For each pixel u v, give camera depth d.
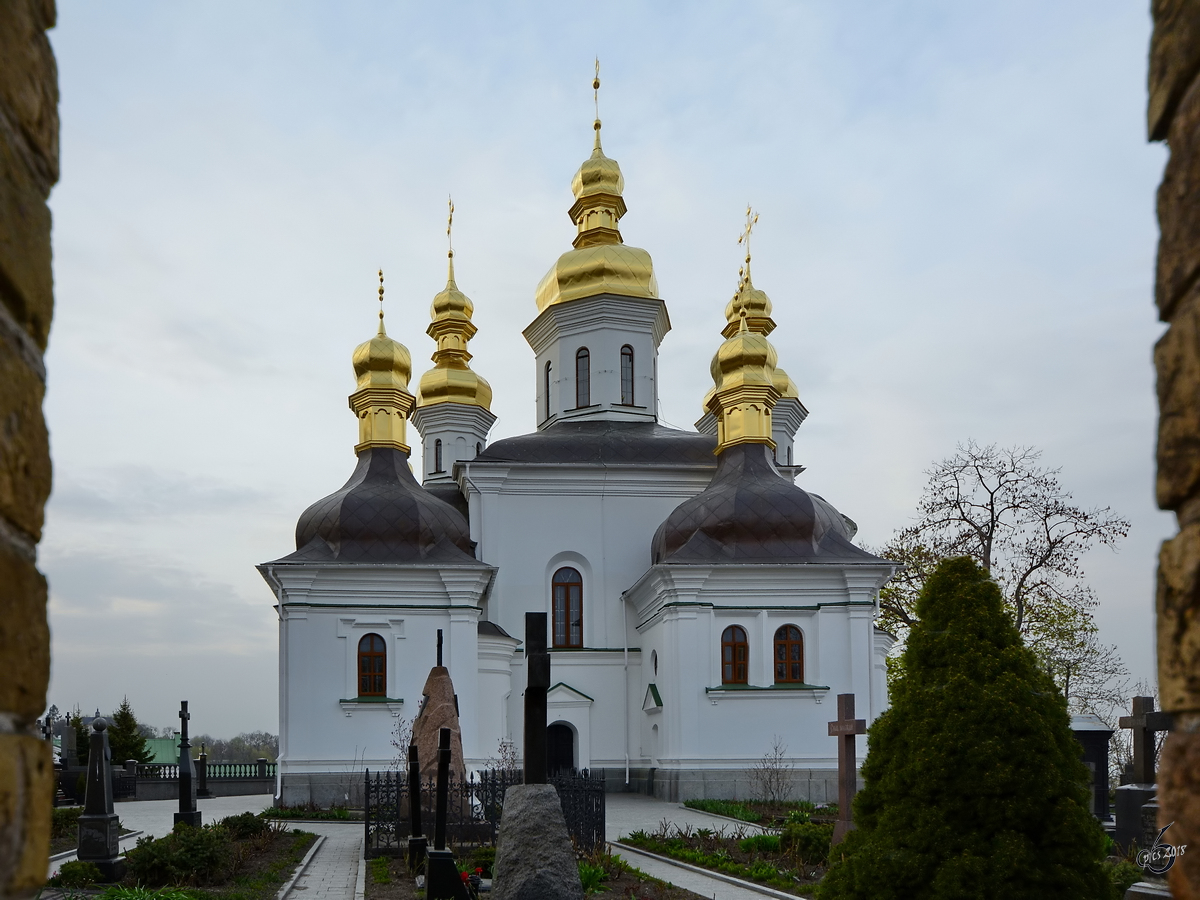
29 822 2.87
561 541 47.12
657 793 41.12
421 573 40.06
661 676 42.00
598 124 55.25
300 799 38.03
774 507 42.38
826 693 40.66
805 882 19.52
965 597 12.40
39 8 3.20
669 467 47.56
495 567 41.22
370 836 23.80
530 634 13.95
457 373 56.81
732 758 40.12
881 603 50.69
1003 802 11.13
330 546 40.97
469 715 39.62
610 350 51.75
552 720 45.12
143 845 19.36
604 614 46.72
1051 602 48.16
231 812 36.97
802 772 40.00
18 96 2.98
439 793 17.30
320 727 38.72
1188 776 2.93
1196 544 2.91
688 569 40.69
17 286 2.92
